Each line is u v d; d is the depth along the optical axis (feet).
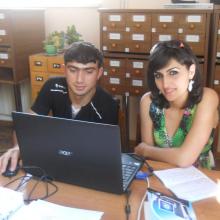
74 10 10.03
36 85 9.39
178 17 7.40
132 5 9.24
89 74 4.91
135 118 9.52
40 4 10.34
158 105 4.94
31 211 3.19
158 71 4.44
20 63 9.55
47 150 3.61
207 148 4.99
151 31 7.72
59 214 3.17
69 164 3.57
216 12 7.11
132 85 8.30
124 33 7.97
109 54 8.26
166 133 4.96
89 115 5.28
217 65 7.46
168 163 4.31
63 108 5.45
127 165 4.07
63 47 9.41
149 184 3.75
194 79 4.60
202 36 7.34
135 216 3.16
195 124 4.59
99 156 3.34
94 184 3.58
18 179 3.90
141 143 5.02
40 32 10.26
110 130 3.13
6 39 9.18
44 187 3.72
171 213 3.13
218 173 4.01
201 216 3.15
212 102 4.74
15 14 9.04
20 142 3.75
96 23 9.88
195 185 3.70
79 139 3.34
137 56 8.02
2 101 12.16
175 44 4.40
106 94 5.38
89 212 3.21
